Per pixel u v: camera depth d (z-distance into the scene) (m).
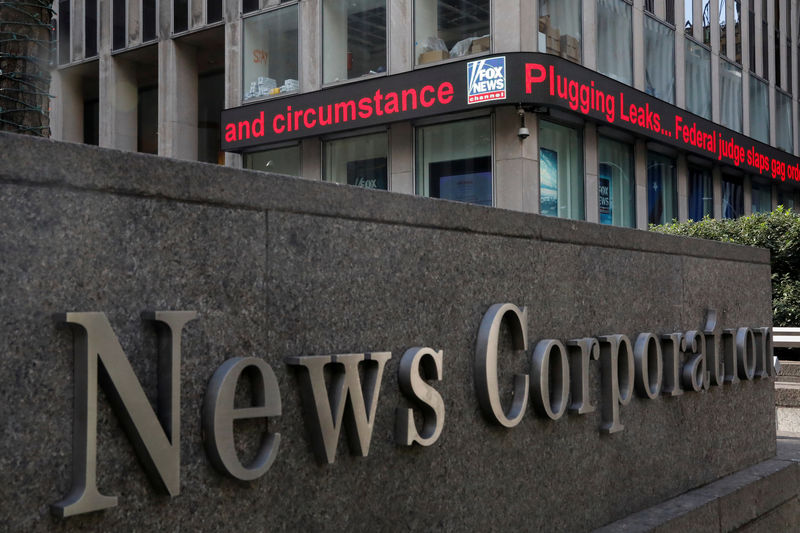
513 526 3.67
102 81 23.86
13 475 2.01
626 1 19.61
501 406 3.61
